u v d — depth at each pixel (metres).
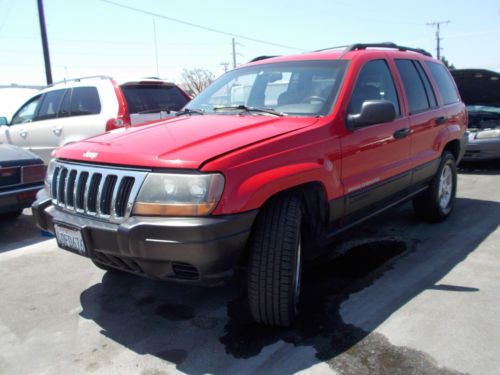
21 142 8.13
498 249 4.43
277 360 2.76
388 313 3.25
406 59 4.75
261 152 2.85
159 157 2.73
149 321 3.31
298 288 3.12
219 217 2.61
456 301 3.39
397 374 2.58
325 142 3.27
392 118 3.49
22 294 3.82
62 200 3.25
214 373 2.67
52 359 2.88
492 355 2.72
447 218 5.52
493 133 8.52
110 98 6.96
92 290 3.87
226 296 3.67
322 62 3.96
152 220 2.64
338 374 2.60
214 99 4.27
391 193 4.17
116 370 2.74
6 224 6.03
